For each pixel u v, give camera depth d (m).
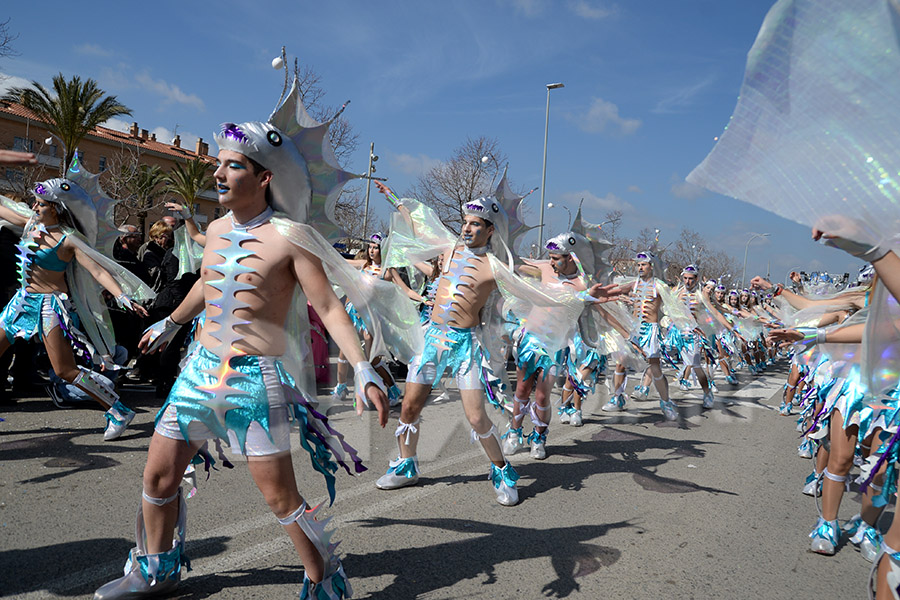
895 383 2.65
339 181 2.96
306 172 2.79
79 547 3.25
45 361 6.97
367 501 4.30
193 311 3.05
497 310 4.89
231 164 2.54
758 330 12.34
